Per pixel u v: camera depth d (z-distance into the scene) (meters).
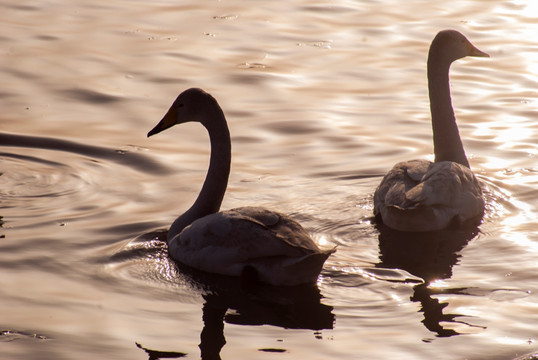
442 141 14.22
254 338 9.66
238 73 19.28
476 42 21.66
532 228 12.53
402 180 12.77
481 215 12.97
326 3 24.75
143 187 14.15
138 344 9.50
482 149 15.70
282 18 23.30
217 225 11.30
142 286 10.92
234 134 16.27
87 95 17.97
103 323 9.95
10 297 10.53
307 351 9.35
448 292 10.70
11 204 13.46
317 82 18.92
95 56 20.11
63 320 10.00
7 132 16.12
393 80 19.12
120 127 16.59
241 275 11.06
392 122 16.92
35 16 22.98
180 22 22.75
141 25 22.42
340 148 15.74
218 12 23.72
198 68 19.55
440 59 14.14
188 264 11.41
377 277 11.12
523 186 14.06
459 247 11.96
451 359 9.20
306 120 16.92
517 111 17.42
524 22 23.30
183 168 14.90
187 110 12.44
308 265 10.66
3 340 9.52
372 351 9.37
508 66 20.06
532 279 11.02
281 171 14.77
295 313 10.23
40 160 15.13
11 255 11.66
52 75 18.92
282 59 20.23
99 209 13.28
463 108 17.64
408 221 12.34
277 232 10.98
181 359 9.17
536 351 9.34
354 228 12.59
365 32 22.31
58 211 13.21
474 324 9.94
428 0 25.27
